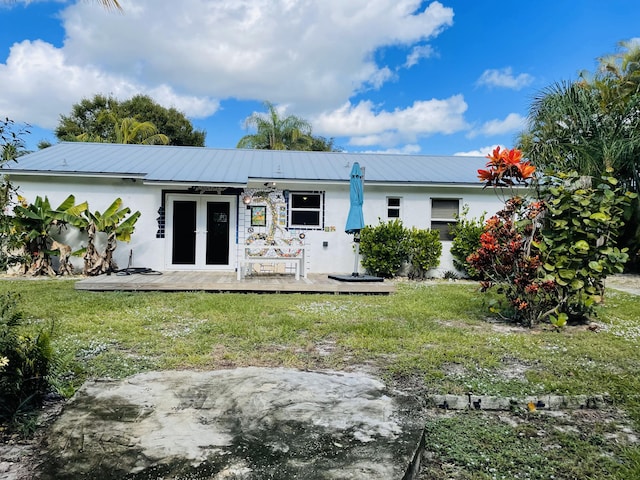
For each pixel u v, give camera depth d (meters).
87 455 2.51
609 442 3.07
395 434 2.79
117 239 11.68
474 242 12.26
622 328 6.51
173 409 3.08
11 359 3.21
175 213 12.21
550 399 3.67
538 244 6.56
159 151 14.81
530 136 13.77
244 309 7.09
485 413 3.54
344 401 3.28
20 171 11.17
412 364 4.52
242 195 12.32
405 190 12.88
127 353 4.75
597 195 6.44
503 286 6.80
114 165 12.36
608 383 4.09
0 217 3.67
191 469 2.37
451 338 5.59
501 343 5.44
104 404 3.15
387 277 12.54
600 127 13.16
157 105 33.53
